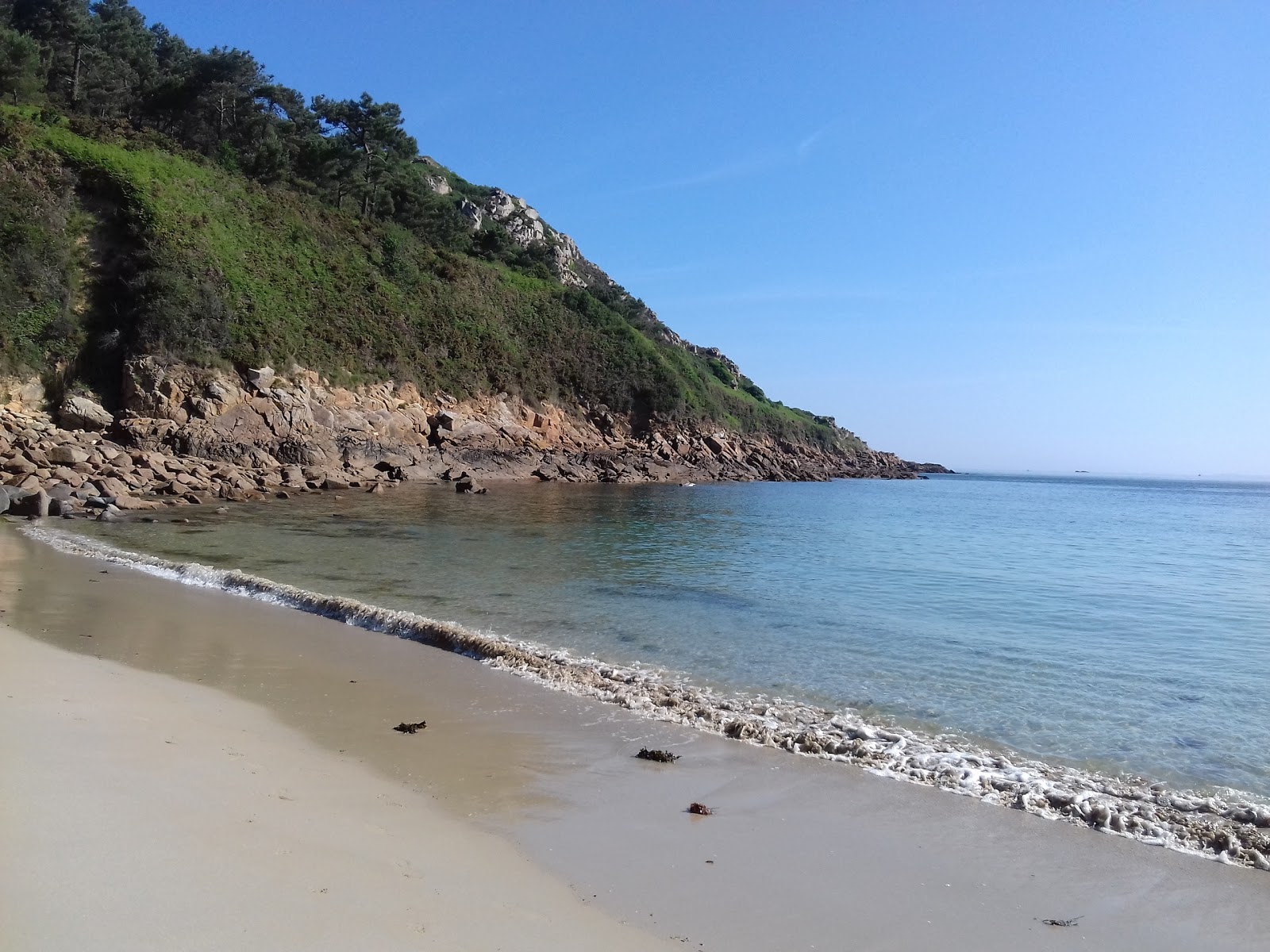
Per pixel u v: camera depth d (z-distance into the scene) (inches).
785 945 173.3
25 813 184.1
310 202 2556.6
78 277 1748.3
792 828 238.7
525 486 2112.5
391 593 619.2
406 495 1663.4
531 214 5319.9
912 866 217.8
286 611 528.7
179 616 498.6
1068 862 225.0
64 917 142.2
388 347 2273.6
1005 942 180.9
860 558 972.6
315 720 315.6
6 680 312.2
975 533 1435.8
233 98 2768.2
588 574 751.1
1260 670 471.8
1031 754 320.5
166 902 153.1
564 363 2933.1
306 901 162.4
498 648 431.2
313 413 1923.0
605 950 162.4
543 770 276.7
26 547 767.7
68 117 2100.1
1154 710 386.0
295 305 2118.6
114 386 1690.5
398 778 257.8
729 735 323.6
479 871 194.2
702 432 3339.1
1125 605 700.7
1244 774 304.2
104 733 257.4
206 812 201.5
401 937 153.6
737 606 618.8
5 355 1558.8
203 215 2054.6
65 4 2402.8
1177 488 6289.4
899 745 320.5
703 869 207.9
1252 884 216.4
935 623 587.2
